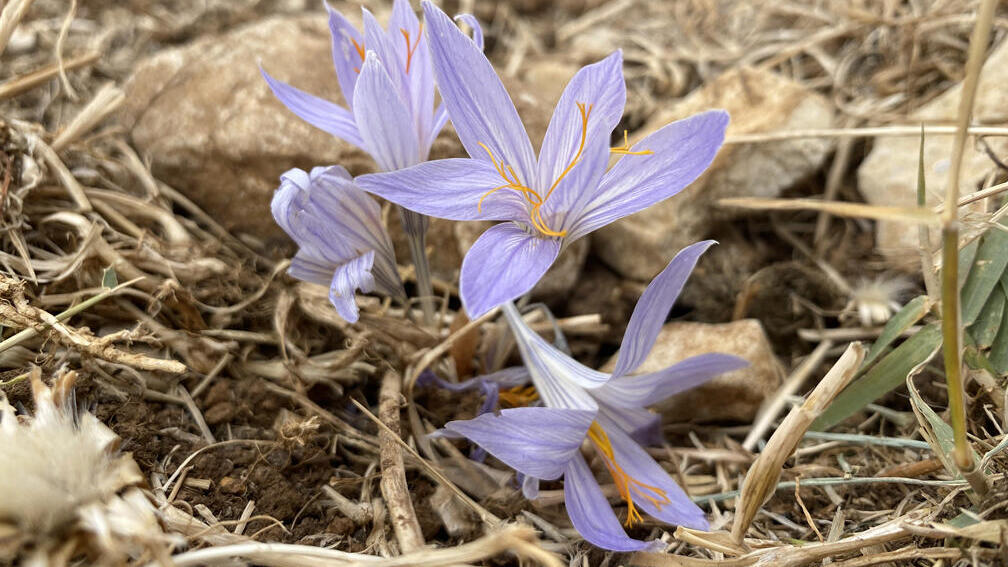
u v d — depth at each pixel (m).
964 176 0.33
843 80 0.40
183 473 0.27
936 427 0.26
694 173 0.24
